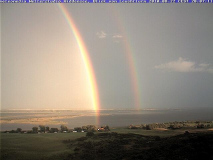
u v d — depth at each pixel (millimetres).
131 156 20812
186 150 19625
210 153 18109
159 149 21859
